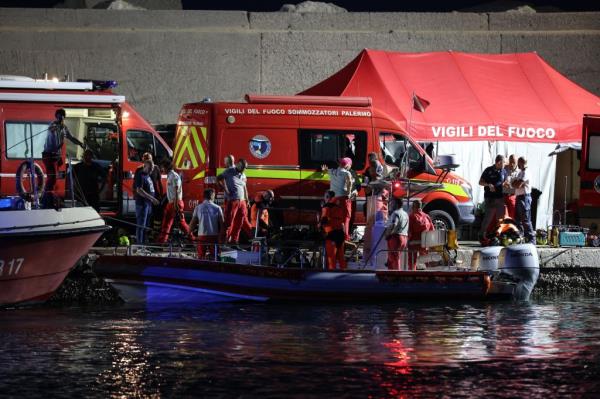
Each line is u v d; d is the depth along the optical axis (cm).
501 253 6450
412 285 6200
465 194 7306
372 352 4922
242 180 6550
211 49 9188
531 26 9494
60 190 6850
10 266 5806
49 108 7062
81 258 6247
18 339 5169
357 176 6756
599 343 5194
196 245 6462
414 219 6338
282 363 4703
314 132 7081
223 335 5275
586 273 7131
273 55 9238
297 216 7031
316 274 6131
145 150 7306
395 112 7850
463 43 9356
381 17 9388
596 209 7512
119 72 9125
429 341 5188
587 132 7519
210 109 6988
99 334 5291
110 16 9181
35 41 9056
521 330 5500
